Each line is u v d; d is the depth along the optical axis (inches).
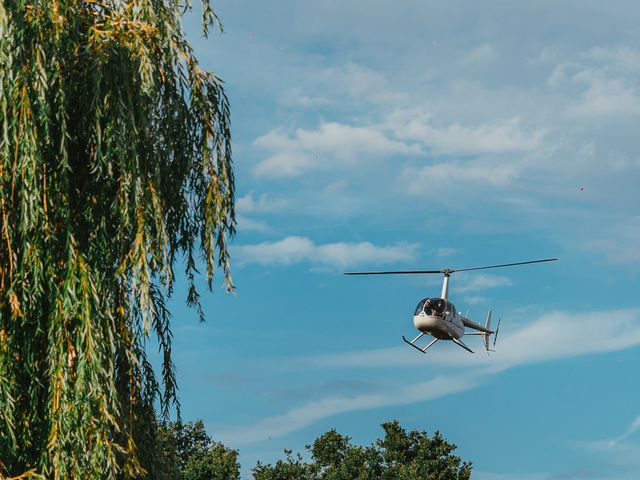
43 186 437.1
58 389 421.7
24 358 432.5
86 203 458.6
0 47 425.7
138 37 466.0
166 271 458.6
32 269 423.5
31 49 435.8
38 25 438.0
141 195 449.4
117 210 453.4
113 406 429.1
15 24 430.3
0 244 431.5
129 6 490.6
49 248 431.2
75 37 455.8
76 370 425.1
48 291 438.0
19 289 427.2
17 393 430.3
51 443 416.8
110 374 434.9
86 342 425.4
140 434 482.3
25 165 421.7
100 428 422.3
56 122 446.3
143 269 445.1
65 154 432.5
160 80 485.7
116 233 458.0
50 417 420.2
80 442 418.0
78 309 429.4
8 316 428.1
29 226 424.8
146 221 452.1
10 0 432.8
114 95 452.1
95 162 452.8
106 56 454.0
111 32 470.3
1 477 408.2
